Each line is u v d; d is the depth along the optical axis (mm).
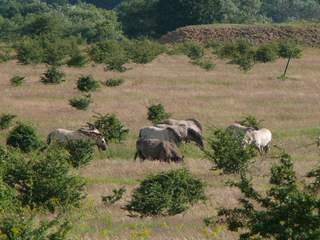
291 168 42375
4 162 68750
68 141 93250
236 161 89250
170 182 67875
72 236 51094
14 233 40562
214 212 66000
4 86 165875
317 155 105000
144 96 156500
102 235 53094
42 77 172875
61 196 67125
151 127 105625
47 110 134875
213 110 143375
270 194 38875
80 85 157875
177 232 54969
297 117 141750
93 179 82250
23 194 67562
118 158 100750
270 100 159500
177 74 197625
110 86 171375
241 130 105312
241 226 41094
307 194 37781
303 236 36406
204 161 98562
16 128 98312
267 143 106688
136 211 65062
